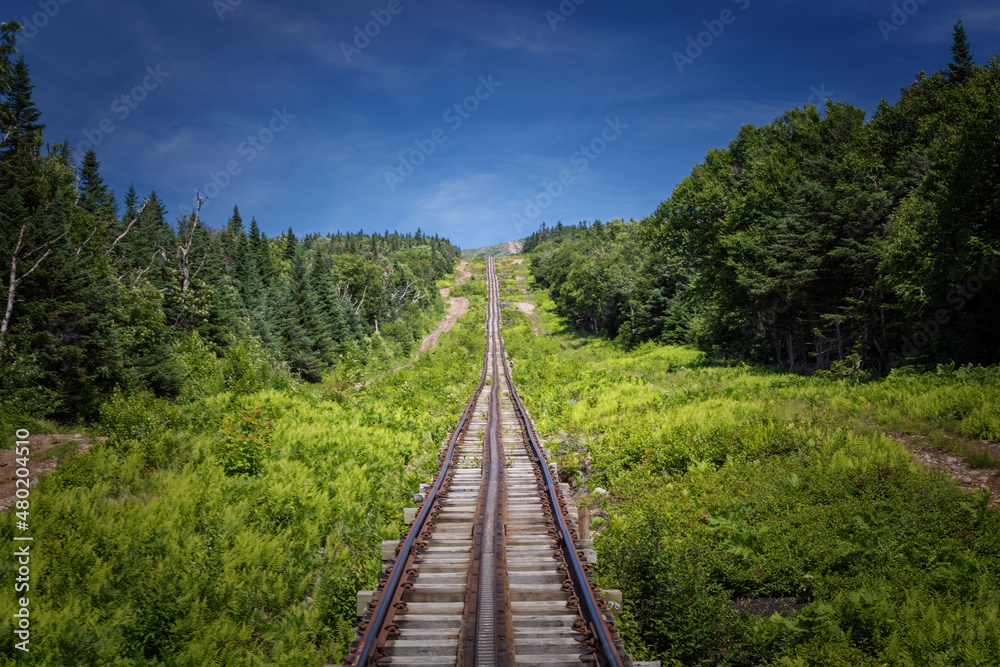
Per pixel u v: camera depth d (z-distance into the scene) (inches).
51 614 269.6
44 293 845.2
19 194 934.4
